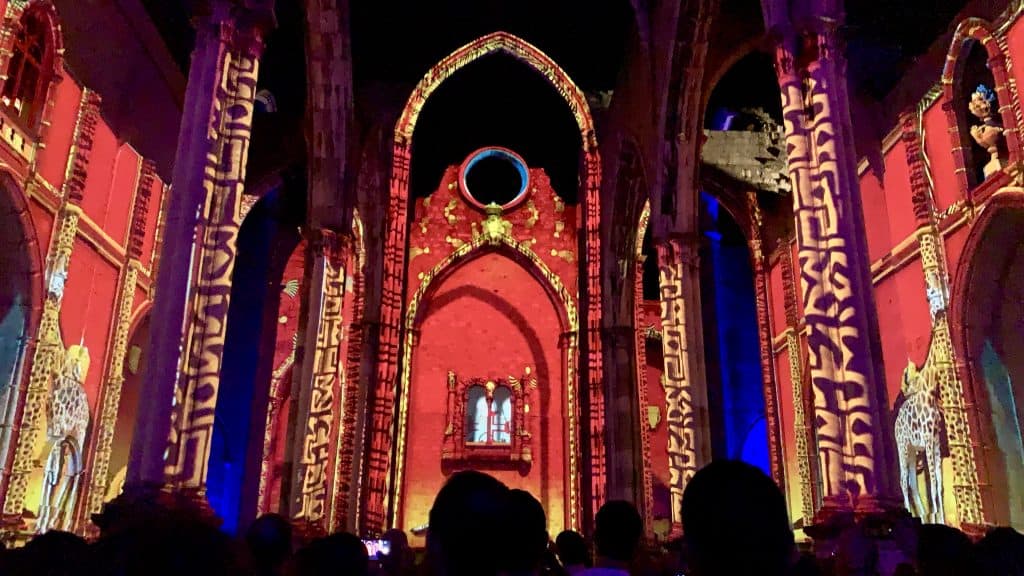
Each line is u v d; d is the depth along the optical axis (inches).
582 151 901.2
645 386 808.3
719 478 83.4
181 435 330.0
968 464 530.9
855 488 321.1
